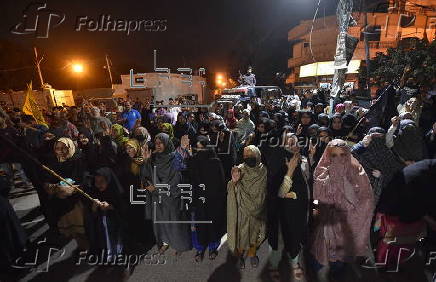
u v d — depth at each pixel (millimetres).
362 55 19891
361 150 4035
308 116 5797
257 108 8930
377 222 3742
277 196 3324
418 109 5992
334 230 3143
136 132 4406
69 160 3820
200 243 3711
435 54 12477
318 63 22016
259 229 3615
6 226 3510
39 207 5711
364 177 3092
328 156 3199
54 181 3764
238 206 3500
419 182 2752
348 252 3152
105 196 3574
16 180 7316
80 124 7527
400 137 3352
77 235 3865
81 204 3779
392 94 5441
